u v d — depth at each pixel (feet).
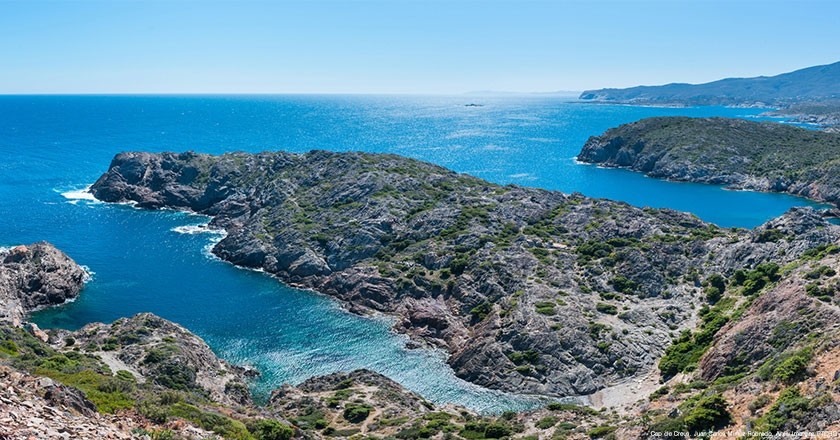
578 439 180.24
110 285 389.19
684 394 210.79
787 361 150.00
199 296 377.09
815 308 208.33
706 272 340.80
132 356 252.42
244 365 291.17
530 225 439.63
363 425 214.90
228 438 126.82
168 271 419.95
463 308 338.13
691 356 254.88
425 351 311.06
